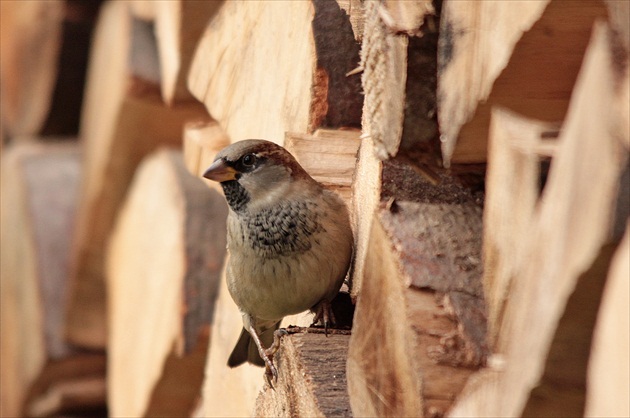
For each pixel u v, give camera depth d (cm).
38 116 1161
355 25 454
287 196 422
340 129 491
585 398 213
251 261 429
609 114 191
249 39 587
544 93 262
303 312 476
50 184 1060
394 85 302
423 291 285
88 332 951
